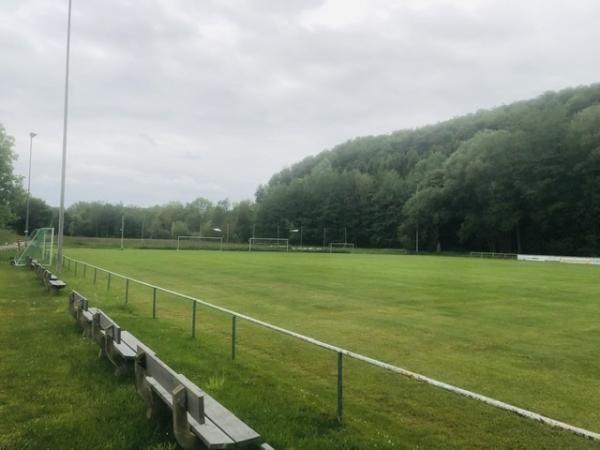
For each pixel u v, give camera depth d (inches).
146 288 686.5
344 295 652.7
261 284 787.4
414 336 394.0
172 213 4943.4
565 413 226.5
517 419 211.9
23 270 869.8
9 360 247.0
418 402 231.6
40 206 3956.7
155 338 322.3
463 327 434.3
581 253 2468.0
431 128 4741.6
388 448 165.6
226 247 2962.6
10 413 179.9
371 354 332.5
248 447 136.6
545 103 3139.8
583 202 2431.1
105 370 232.7
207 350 299.7
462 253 2770.7
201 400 128.2
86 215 4475.9
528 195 2578.7
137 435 162.4
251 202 4869.6
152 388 171.6
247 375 246.4
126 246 2659.9
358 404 223.0
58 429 166.2
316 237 4200.3
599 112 2394.2
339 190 4138.8
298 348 335.3
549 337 395.9
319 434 174.2
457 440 187.0
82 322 307.4
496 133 2810.0
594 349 355.6
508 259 2150.6
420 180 3612.2
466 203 2989.7
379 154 4857.3
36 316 374.0
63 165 906.7
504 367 305.3
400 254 2728.8
